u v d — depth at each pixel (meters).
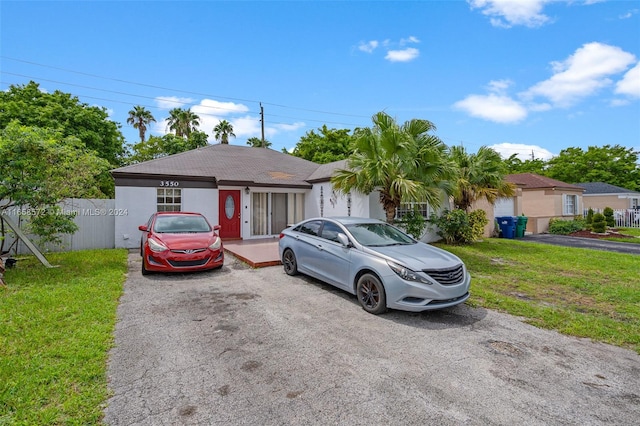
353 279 5.45
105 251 10.21
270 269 8.12
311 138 32.25
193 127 38.16
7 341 3.69
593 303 5.68
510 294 6.22
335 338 4.09
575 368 3.40
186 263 7.25
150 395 2.80
